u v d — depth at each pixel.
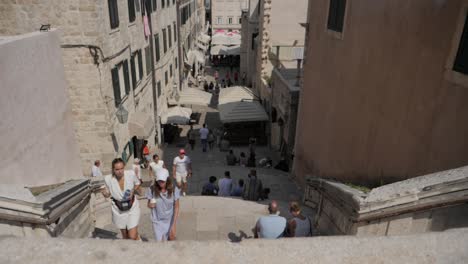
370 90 7.27
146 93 16.77
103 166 11.40
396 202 3.79
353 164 8.17
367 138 7.42
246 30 35.22
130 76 13.62
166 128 22.08
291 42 21.89
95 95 10.61
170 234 5.24
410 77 5.81
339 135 9.04
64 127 7.90
